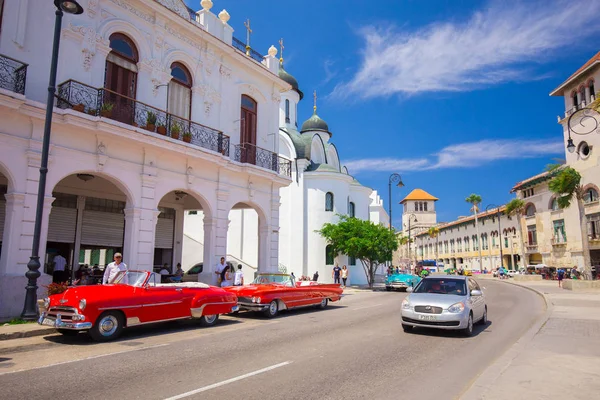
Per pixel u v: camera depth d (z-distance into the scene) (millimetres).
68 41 13688
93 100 14016
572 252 43188
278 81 22844
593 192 40312
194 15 18953
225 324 12461
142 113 15445
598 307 17078
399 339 10102
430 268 72438
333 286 17656
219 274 17266
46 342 9172
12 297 11664
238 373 6801
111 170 14375
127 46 15672
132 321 9789
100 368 7004
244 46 21500
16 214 12031
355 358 8023
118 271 11117
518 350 8477
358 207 39250
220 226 18672
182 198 22484
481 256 67688
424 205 105500
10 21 12359
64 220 17359
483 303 12625
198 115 18125
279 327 11875
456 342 9875
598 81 38688
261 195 21391
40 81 12914
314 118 41156
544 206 49031
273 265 21781
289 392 5867
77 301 9070
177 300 10844
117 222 19344
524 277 41094
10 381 6207
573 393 5641
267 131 22375
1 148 11805
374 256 30844
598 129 39094
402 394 5906
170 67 17203
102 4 14727
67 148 13180
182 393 5734
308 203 33812
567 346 8922
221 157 17969
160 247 21453
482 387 5867
